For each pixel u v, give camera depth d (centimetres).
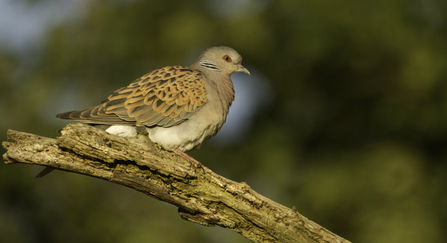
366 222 1197
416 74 1275
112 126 763
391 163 1248
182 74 823
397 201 1213
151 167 622
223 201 659
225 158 1390
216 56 953
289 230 666
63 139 577
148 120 769
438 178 1254
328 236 673
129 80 1415
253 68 1446
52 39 1469
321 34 1281
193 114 794
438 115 1275
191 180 646
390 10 1310
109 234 1239
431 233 1154
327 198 1238
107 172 619
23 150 584
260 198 661
